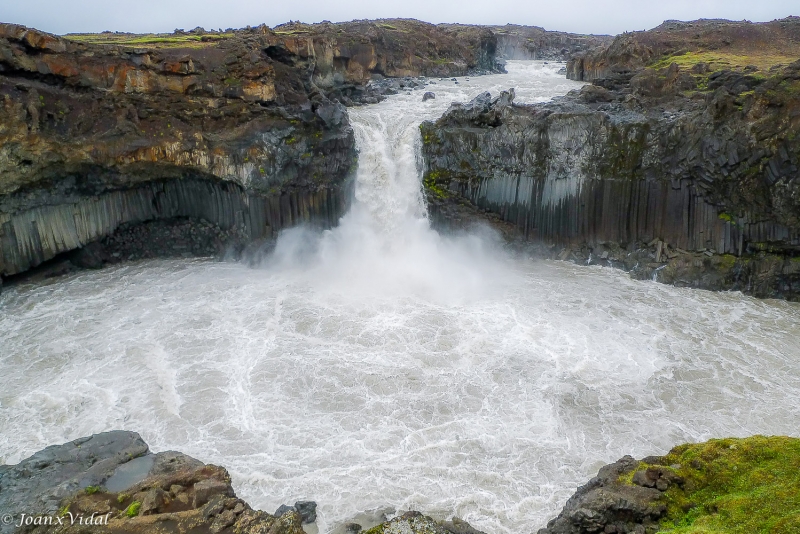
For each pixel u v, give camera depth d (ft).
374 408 97.40
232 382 104.17
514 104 163.73
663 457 72.54
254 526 62.44
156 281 146.92
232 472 82.84
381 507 77.15
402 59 269.03
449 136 164.14
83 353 113.09
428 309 131.44
